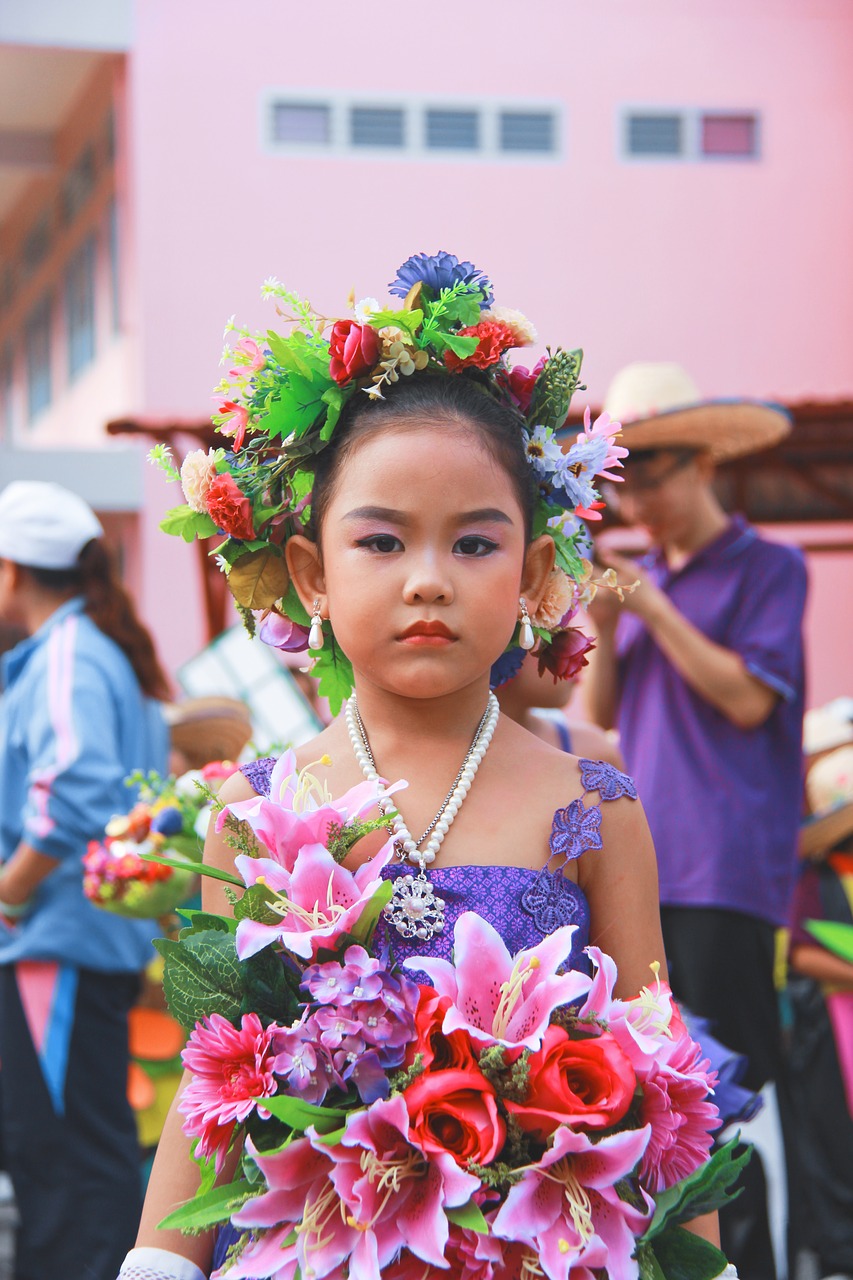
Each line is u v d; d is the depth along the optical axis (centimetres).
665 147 1211
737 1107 244
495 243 1192
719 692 347
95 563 354
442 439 153
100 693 333
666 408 387
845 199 1228
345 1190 134
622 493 377
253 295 1159
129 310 1184
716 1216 159
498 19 1189
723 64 1214
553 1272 130
